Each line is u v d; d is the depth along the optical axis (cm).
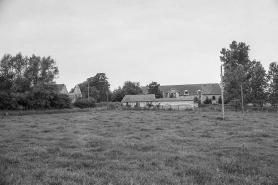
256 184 647
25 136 1573
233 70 5928
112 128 1994
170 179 679
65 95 6150
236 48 6812
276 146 1199
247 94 5619
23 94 5250
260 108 5206
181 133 1689
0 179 673
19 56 5700
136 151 1086
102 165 848
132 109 5462
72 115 3866
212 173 732
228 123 2327
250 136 1534
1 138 1484
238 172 761
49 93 5572
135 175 720
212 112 4500
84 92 10562
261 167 806
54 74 5962
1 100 4766
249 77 6166
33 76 5722
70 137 1516
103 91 10994
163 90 9281
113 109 5634
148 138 1484
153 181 672
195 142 1327
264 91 5669
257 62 5941
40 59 5841
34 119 3089
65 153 1032
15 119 3125
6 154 1018
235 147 1160
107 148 1148
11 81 5609
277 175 721
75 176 709
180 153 1045
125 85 9669
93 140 1366
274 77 5566
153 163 868
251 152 1045
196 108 5494
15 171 759
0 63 5528
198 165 830
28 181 669
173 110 5159
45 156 990
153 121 2628
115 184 647
